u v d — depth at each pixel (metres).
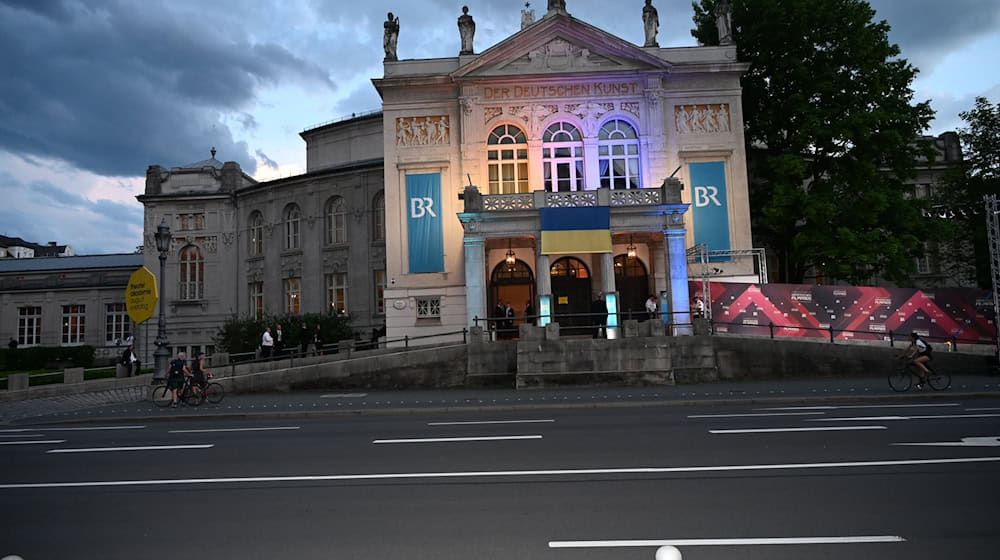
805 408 15.90
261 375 24.48
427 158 32.06
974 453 9.52
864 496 7.42
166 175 44.97
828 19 32.12
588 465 9.41
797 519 6.62
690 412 15.77
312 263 40.38
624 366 23.00
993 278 22.72
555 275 31.91
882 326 25.89
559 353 23.19
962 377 21.58
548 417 15.73
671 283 27.33
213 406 20.47
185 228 44.16
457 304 31.39
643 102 32.06
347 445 12.03
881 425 12.39
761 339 23.78
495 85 32.09
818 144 32.16
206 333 43.16
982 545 5.77
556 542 6.08
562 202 27.83
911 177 33.12
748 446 10.53
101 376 31.78
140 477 9.62
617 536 6.20
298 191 41.41
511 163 31.95
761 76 34.81
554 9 32.34
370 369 24.56
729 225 31.50
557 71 31.89
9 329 50.56
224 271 43.59
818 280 37.31
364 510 7.38
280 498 8.05
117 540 6.56
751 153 35.22
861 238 29.98
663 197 27.75
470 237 27.69
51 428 17.02
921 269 41.41
